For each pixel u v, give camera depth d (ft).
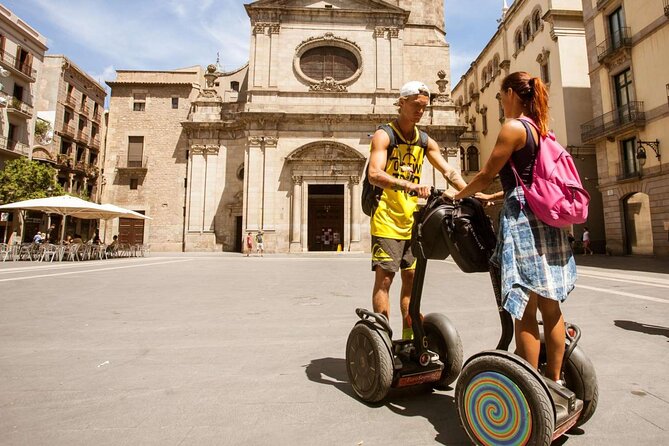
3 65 86.17
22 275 31.78
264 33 90.84
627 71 62.08
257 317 15.87
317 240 90.12
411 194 6.79
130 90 105.81
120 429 6.45
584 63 77.41
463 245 6.35
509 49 99.91
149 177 102.78
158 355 10.73
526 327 5.98
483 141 116.06
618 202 63.46
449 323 8.49
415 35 101.35
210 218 90.68
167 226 101.50
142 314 16.35
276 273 37.47
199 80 108.88
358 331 7.88
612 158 64.80
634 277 32.68
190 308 17.85
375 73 91.35
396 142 8.24
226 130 93.40
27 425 6.57
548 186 5.60
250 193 85.10
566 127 75.05
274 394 8.06
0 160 87.51
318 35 91.86
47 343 11.84
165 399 7.75
